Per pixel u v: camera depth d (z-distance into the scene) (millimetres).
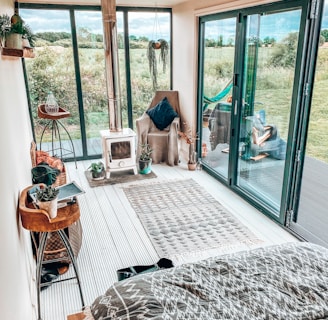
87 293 2369
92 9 4609
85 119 5066
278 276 1494
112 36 4168
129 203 3768
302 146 2910
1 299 1194
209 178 4492
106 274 2570
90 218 3439
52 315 2176
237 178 4012
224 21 3836
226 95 4008
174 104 5227
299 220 3238
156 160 5047
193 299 1364
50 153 5023
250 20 3359
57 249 2518
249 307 1326
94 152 5270
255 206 3604
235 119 3768
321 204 3572
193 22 4402
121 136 4375
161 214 3492
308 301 1357
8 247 1452
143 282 1481
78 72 4801
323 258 1601
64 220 1910
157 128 5105
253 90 3473
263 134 3402
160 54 5199
